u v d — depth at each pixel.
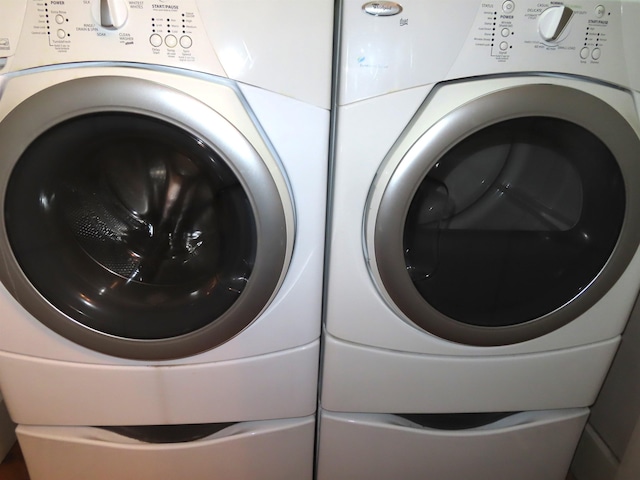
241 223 0.73
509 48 0.67
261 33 0.65
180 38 0.64
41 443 0.91
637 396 0.96
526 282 0.82
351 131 0.69
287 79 0.67
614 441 1.03
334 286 0.80
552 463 1.02
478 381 0.90
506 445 0.97
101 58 0.64
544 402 0.94
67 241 0.76
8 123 0.64
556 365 0.90
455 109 0.68
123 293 0.78
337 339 0.85
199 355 0.84
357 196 0.73
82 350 0.82
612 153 0.72
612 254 0.79
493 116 0.68
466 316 0.81
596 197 0.77
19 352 0.82
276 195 0.70
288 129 0.69
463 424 0.98
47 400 0.87
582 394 0.94
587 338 0.88
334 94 0.72
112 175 0.74
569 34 0.68
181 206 0.76
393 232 0.72
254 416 0.92
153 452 0.92
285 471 0.99
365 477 1.00
